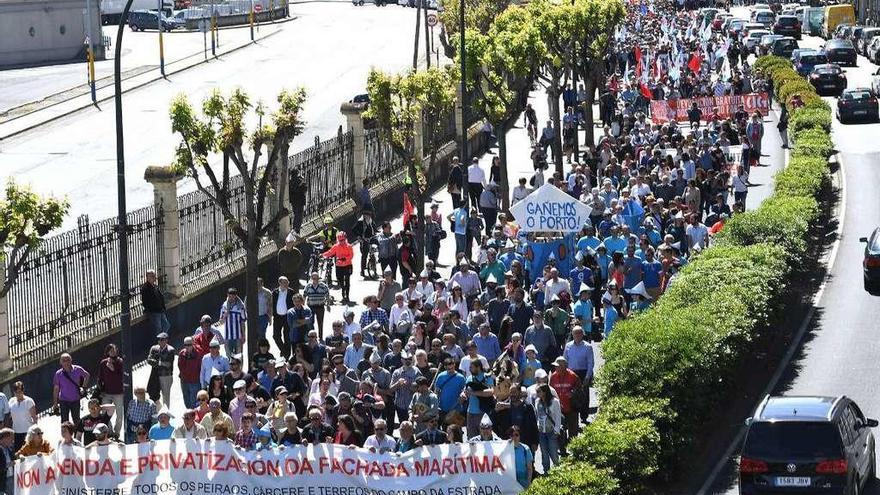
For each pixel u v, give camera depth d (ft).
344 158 205.46
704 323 123.54
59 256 133.08
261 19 565.94
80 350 135.03
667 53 350.43
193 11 544.21
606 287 143.95
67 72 397.19
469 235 180.14
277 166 177.06
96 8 439.63
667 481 106.32
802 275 169.58
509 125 304.09
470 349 109.09
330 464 97.91
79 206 217.56
